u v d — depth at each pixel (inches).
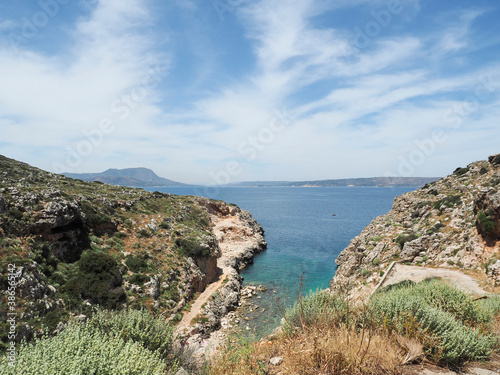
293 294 1656.0
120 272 1253.7
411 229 1534.2
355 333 214.2
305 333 219.1
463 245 1188.5
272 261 2546.8
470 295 332.8
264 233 4094.5
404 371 197.9
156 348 263.3
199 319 1226.6
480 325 283.4
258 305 1501.0
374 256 1434.5
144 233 1734.7
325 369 181.3
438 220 1471.5
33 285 874.1
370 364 185.8
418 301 268.2
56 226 1221.7
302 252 2901.1
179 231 1980.8
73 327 194.5
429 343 220.8
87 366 156.2
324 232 4121.6
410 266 1237.1
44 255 1098.1
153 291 1261.1
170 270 1475.1
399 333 237.0
